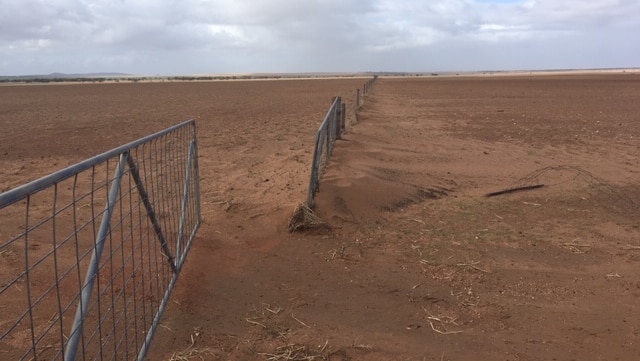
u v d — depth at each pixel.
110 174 10.09
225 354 4.00
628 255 6.11
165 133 4.98
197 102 36.12
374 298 4.96
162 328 4.34
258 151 13.44
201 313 4.62
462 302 4.90
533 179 9.91
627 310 4.75
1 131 19.05
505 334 4.35
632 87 51.81
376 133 15.34
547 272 5.60
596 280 5.41
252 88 62.44
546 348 4.13
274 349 4.09
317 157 7.46
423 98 38.72
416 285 5.24
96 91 59.53
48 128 19.98
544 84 63.62
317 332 4.35
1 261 5.67
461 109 28.05
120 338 4.10
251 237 6.50
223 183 9.38
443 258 5.92
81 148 14.68
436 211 7.73
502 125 19.89
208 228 6.80
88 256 5.77
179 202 7.41
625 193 8.90
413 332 4.37
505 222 7.26
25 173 10.94
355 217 7.15
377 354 4.04
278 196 7.98
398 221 7.21
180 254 5.42
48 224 6.95
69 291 4.95
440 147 13.87
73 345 2.85
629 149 13.70
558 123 20.34
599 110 26.38
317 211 7.11
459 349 4.12
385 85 68.81
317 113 25.41
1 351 3.94
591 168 11.05
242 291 5.07
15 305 4.66
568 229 7.01
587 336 4.31
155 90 60.25
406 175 9.70
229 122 21.47
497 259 5.93
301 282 5.29
